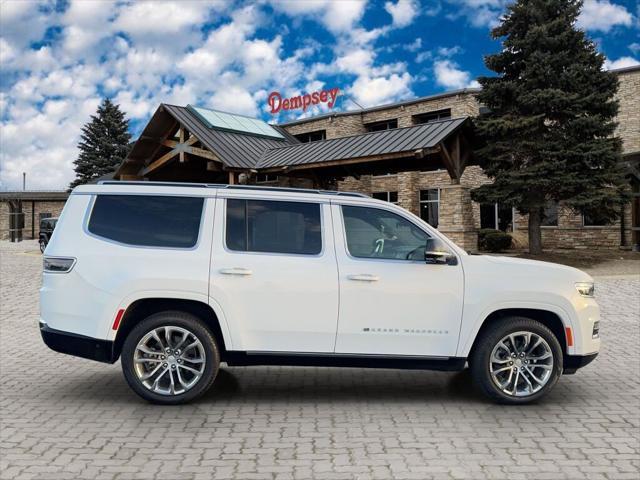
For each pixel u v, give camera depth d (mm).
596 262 20422
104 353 5418
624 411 5461
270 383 6496
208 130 23953
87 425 4988
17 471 4008
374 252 5691
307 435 4750
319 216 5719
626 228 25016
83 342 5398
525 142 19312
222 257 5504
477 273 5613
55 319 5430
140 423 5043
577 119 19109
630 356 7875
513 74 21062
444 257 5578
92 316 5391
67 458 4242
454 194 20625
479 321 5555
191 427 4945
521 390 5617
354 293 5488
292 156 22031
